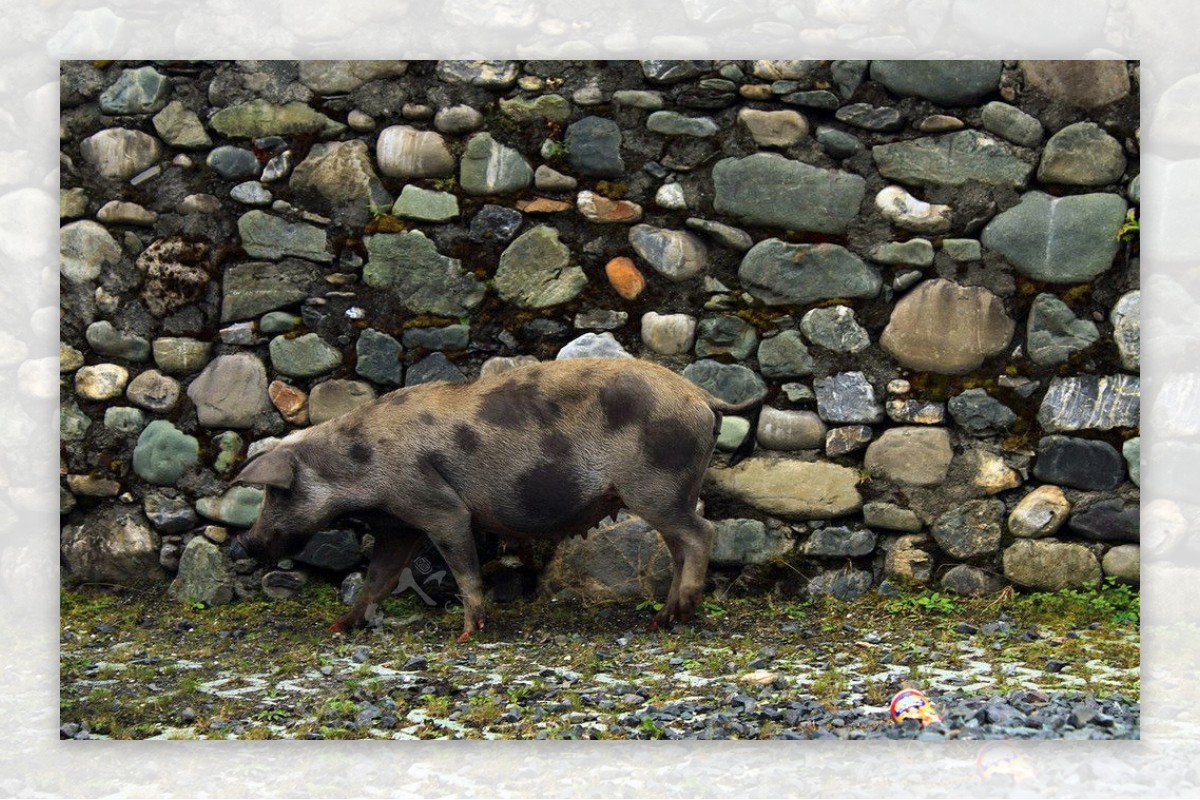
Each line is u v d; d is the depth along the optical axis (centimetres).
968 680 510
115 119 663
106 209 662
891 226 643
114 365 664
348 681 516
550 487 579
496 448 579
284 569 655
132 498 663
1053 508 632
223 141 660
